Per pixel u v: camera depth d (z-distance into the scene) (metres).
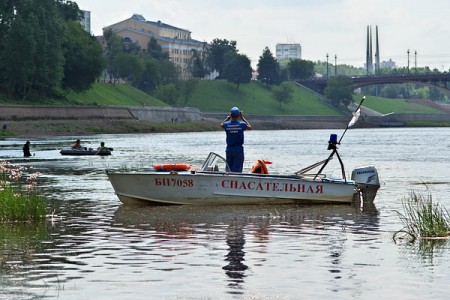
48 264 15.05
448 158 59.34
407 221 20.61
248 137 132.50
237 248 16.84
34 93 149.50
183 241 17.78
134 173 24.61
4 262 15.24
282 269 14.56
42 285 13.30
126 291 12.87
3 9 151.25
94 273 14.22
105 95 183.62
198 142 99.25
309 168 26.58
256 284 13.36
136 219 21.70
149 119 169.75
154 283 13.44
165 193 24.75
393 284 13.33
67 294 12.68
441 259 15.50
